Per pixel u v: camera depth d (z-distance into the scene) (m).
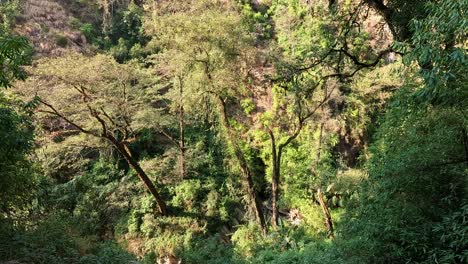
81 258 7.07
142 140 20.47
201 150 20.30
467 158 4.71
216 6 17.39
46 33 23.50
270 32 21.69
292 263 11.56
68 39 24.17
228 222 18.16
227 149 19.67
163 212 17.69
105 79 15.38
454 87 4.04
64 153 18.09
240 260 13.68
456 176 5.07
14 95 12.65
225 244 16.62
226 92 15.71
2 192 7.01
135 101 16.53
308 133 19.09
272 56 14.85
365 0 8.33
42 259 6.34
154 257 15.91
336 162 18.47
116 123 16.25
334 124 18.69
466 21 3.12
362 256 5.74
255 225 16.39
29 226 8.00
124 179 18.56
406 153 5.38
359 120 18.17
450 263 4.34
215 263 14.10
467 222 4.21
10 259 6.08
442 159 5.09
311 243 13.84
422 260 4.98
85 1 27.44
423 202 5.25
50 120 18.67
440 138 4.95
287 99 17.34
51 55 22.30
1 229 6.86
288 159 19.02
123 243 16.38
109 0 27.05
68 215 13.08
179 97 17.45
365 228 5.74
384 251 5.41
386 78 15.20
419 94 3.98
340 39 9.17
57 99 14.50
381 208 5.60
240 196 18.94
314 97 16.64
